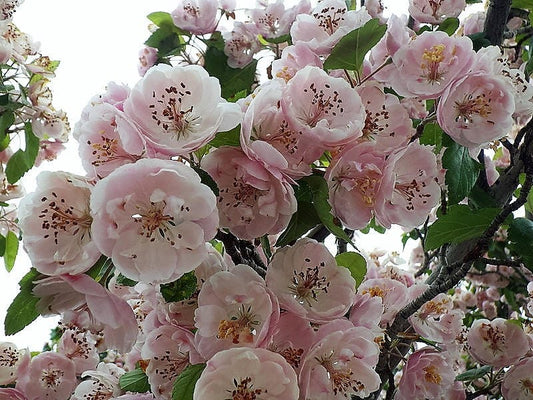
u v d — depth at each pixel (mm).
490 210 487
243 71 743
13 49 685
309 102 427
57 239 402
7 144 706
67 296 416
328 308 429
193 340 447
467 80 445
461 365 821
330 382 413
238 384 397
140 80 402
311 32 492
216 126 396
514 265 519
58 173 405
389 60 462
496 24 597
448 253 589
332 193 434
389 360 570
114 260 382
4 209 725
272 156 397
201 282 452
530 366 589
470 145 451
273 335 409
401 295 555
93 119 407
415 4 578
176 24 748
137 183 380
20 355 608
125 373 595
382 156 430
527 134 541
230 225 420
